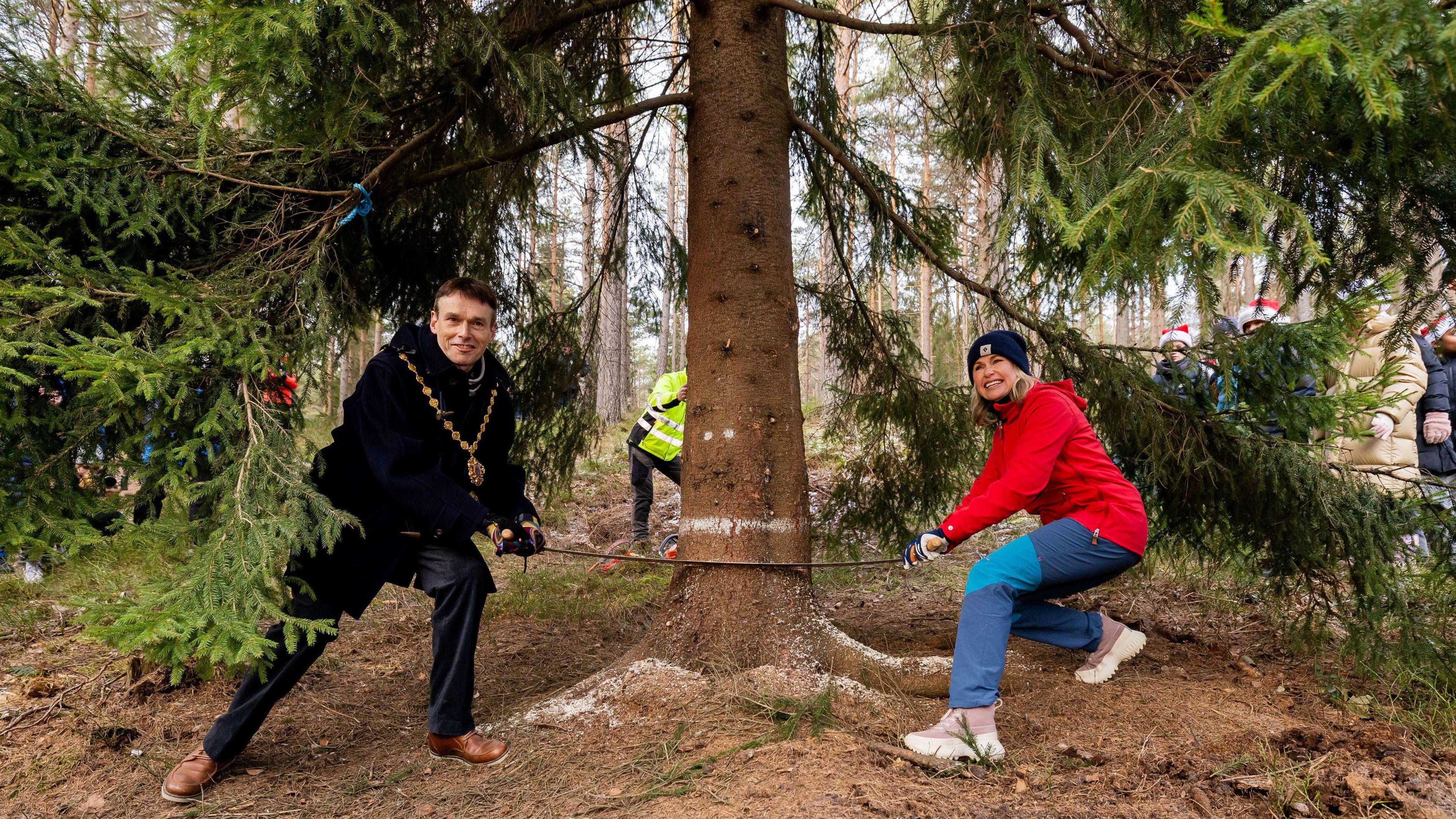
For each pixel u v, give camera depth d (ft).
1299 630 11.60
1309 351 9.53
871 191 12.46
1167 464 11.51
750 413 10.62
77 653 12.14
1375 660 10.16
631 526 22.79
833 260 15.66
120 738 9.34
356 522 7.63
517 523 9.00
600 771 8.08
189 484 7.29
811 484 23.59
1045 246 12.57
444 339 8.59
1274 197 6.21
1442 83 5.34
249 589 6.88
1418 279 8.45
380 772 8.67
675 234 16.11
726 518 10.43
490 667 12.26
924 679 9.96
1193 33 6.29
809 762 7.73
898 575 17.51
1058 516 9.30
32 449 7.39
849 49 19.07
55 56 8.72
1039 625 9.96
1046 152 9.67
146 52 9.21
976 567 9.04
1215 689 9.95
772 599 10.32
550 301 15.16
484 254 13.75
